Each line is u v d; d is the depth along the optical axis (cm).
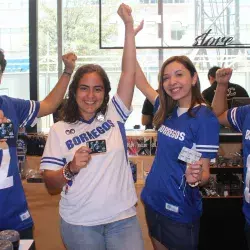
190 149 156
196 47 408
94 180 143
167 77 162
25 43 384
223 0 404
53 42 403
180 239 166
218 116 179
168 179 164
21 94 390
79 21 409
